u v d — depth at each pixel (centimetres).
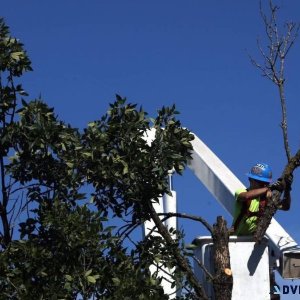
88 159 1360
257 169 1419
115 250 1320
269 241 1396
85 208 1305
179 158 1385
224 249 1339
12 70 1391
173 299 1359
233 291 1361
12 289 1291
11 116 1372
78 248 1299
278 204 1366
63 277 1295
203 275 1377
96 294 1302
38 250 1295
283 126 1365
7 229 1355
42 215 1340
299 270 1365
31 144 1342
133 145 1375
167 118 1410
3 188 1363
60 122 1366
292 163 1364
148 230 1470
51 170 1364
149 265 1355
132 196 1384
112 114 1389
